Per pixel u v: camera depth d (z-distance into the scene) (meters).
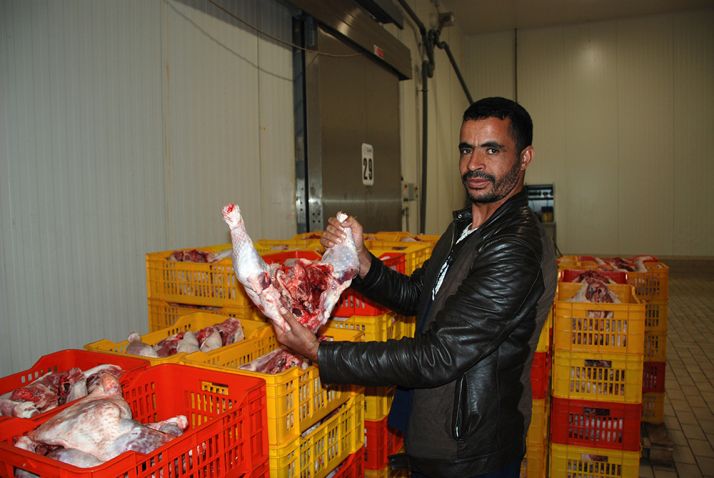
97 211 2.31
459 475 1.35
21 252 2.00
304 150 3.85
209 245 2.99
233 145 3.19
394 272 1.71
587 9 8.23
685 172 8.58
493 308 1.22
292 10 3.78
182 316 2.07
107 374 1.34
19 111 1.99
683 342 5.24
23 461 1.01
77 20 2.21
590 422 2.30
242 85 3.28
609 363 2.26
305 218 3.88
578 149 9.05
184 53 2.80
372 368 1.22
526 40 9.20
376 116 4.88
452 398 1.37
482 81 9.49
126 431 1.17
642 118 8.72
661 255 8.74
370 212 4.77
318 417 1.53
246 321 1.95
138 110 2.52
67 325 2.18
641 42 8.63
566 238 9.20
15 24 1.97
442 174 7.98
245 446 1.29
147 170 2.58
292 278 1.35
